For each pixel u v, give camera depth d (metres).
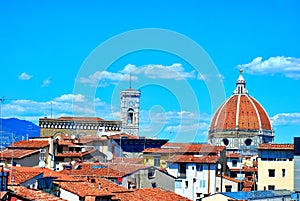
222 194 102.88
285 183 131.00
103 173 97.44
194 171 123.19
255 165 161.75
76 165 100.94
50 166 110.94
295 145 124.75
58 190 69.56
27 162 104.12
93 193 69.12
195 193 122.62
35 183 66.81
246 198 103.00
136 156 112.00
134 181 101.81
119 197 75.00
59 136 147.25
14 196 53.31
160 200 83.56
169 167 120.62
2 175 53.97
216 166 125.56
